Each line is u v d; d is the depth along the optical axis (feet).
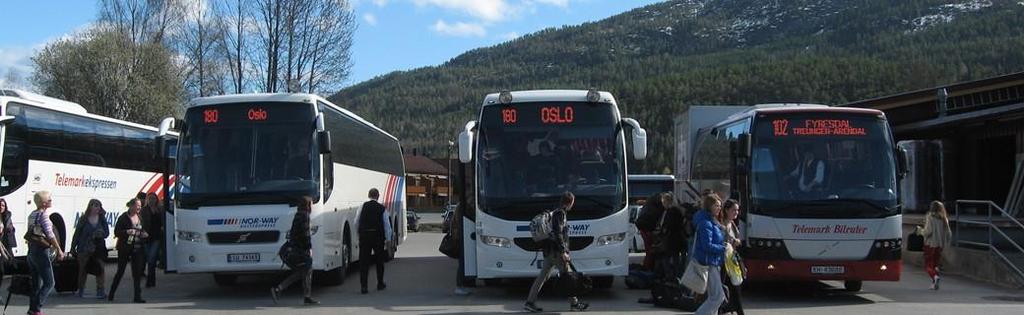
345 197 57.06
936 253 51.93
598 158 46.06
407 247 106.52
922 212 86.79
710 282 35.09
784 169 46.01
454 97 605.31
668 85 351.67
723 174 53.52
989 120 83.35
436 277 62.59
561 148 46.09
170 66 151.33
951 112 90.79
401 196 87.92
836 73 335.67
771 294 49.73
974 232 61.52
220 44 142.20
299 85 137.69
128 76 149.79
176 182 47.80
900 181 45.93
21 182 57.36
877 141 46.39
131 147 74.54
